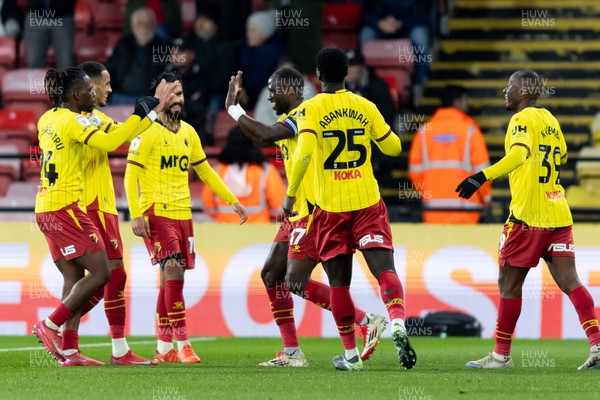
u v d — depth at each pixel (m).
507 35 62.44
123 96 53.44
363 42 57.75
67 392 23.09
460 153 45.53
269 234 44.09
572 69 60.84
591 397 22.25
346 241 26.67
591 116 59.00
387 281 25.84
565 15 62.97
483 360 29.81
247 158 44.41
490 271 43.62
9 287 44.03
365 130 26.47
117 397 22.20
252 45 54.78
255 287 43.81
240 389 23.56
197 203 50.84
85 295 28.84
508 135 28.97
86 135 28.67
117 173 52.78
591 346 29.28
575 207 47.12
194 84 52.38
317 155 26.44
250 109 54.97
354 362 28.17
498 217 46.19
